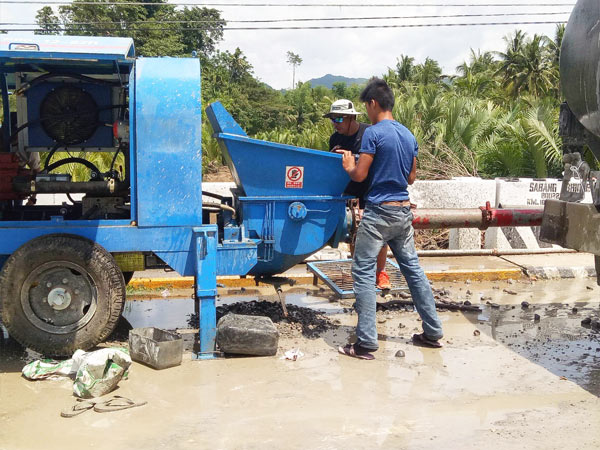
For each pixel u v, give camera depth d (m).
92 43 4.62
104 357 4.30
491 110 19.81
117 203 5.50
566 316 6.53
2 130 5.70
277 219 5.45
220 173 23.45
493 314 6.58
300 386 4.48
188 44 71.69
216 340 5.13
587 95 4.84
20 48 4.38
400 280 6.86
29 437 3.64
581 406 4.15
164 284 7.45
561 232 5.29
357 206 5.92
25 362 5.01
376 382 4.57
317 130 21.31
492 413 4.02
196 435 3.67
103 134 5.82
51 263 4.81
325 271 7.07
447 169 15.01
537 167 14.83
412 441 3.61
